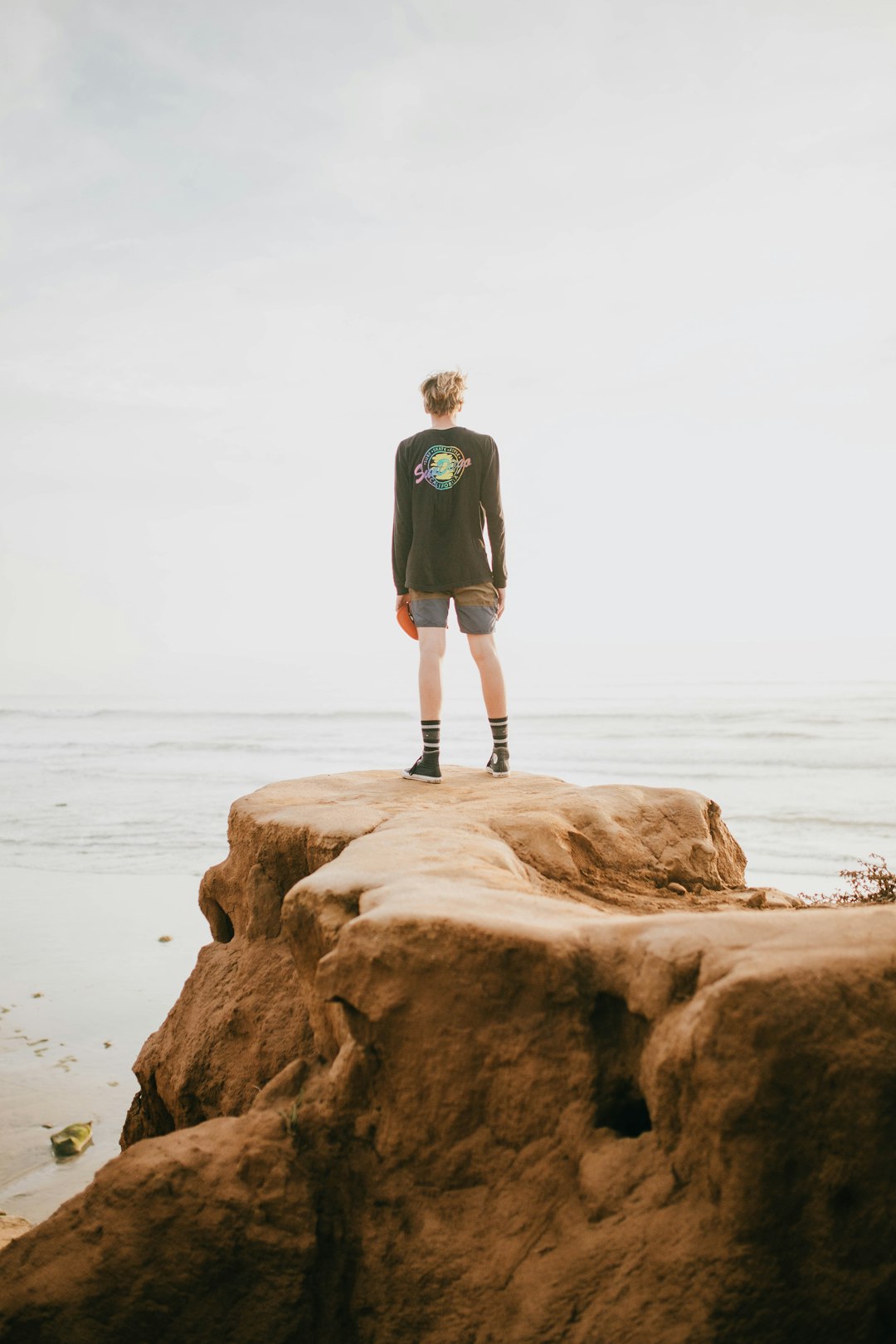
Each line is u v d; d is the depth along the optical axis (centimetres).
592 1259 233
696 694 4875
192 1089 407
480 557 550
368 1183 269
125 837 1942
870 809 2266
